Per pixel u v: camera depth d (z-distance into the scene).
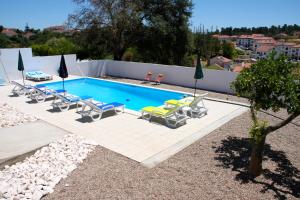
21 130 8.28
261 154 5.79
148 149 7.18
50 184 5.31
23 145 7.12
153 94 15.63
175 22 25.58
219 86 15.42
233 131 8.68
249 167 6.00
